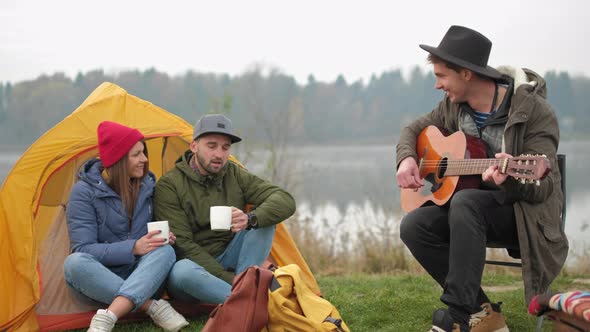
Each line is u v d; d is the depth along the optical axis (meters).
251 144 10.55
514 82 4.00
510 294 5.55
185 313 4.69
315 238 8.88
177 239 4.57
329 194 15.20
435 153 4.37
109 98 5.02
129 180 4.53
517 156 3.71
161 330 4.32
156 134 5.12
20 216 4.40
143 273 4.18
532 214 3.74
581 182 21.69
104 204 4.46
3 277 4.31
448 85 4.12
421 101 47.50
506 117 4.02
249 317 3.51
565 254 3.84
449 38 4.11
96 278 4.21
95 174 4.50
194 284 4.35
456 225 3.76
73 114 4.84
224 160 4.67
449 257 3.89
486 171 3.70
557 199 3.86
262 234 4.68
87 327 4.48
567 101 48.00
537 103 3.89
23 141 32.72
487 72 4.00
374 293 5.63
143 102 5.18
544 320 4.62
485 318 4.07
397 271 7.94
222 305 3.57
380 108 47.03
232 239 4.79
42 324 4.43
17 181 4.48
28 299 4.32
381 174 22.16
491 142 4.11
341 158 34.59
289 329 3.63
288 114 12.39
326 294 5.63
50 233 4.75
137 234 4.54
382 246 8.41
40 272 4.62
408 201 4.57
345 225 9.38
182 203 4.66
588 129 46.69
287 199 4.73
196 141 4.68
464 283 3.71
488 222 3.86
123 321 4.48
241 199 4.87
